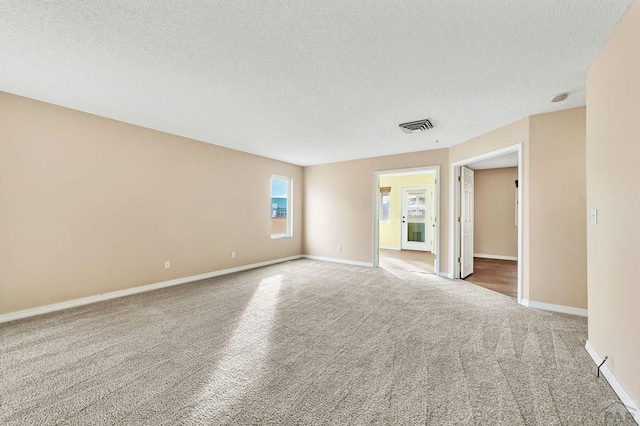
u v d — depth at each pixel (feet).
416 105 10.05
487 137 13.14
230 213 16.75
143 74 7.95
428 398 5.46
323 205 21.39
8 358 6.88
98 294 11.27
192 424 4.75
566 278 10.11
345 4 5.22
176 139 13.97
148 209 12.89
